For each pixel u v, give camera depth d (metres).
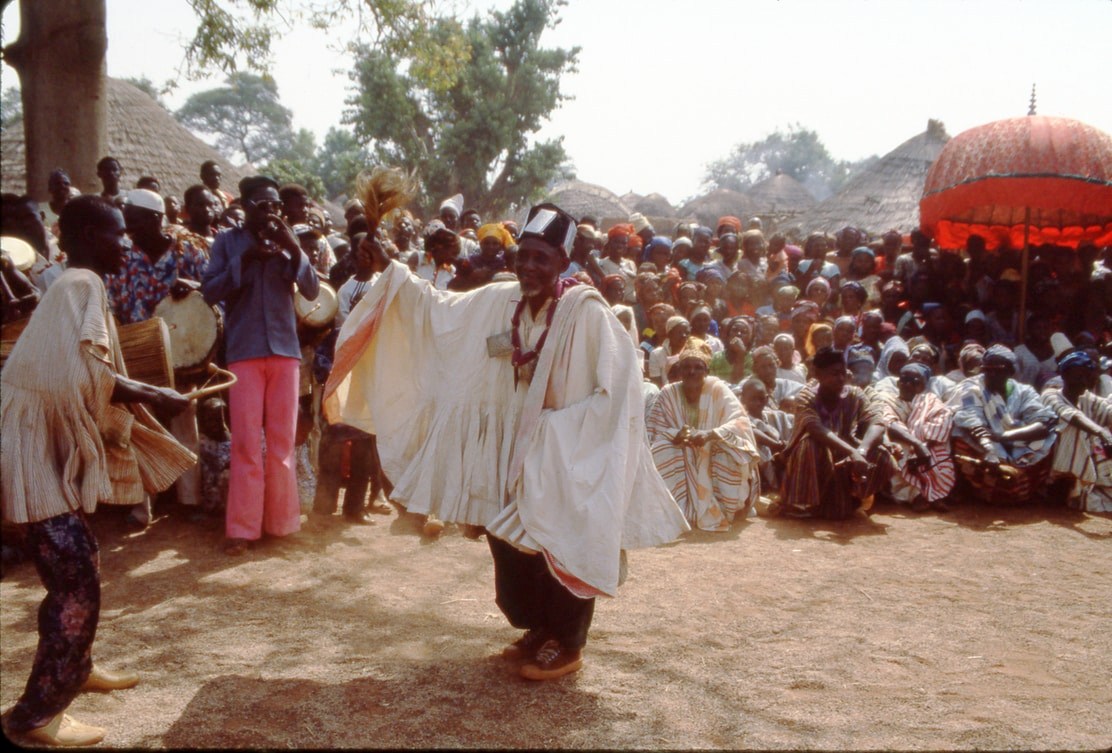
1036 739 3.43
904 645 4.41
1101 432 7.24
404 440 4.22
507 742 3.31
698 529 6.59
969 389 7.69
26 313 4.86
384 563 5.38
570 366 3.81
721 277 10.52
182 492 5.97
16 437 3.12
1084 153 9.05
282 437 5.50
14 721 3.14
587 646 4.26
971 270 10.11
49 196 8.59
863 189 18.45
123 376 3.44
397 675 3.87
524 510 3.63
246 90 47.16
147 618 4.43
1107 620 4.84
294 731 3.36
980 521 7.11
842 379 6.96
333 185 43.84
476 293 4.12
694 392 6.77
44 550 3.17
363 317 4.20
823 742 3.37
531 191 27.23
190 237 6.05
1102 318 9.52
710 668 4.04
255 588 4.88
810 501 6.92
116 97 17.39
